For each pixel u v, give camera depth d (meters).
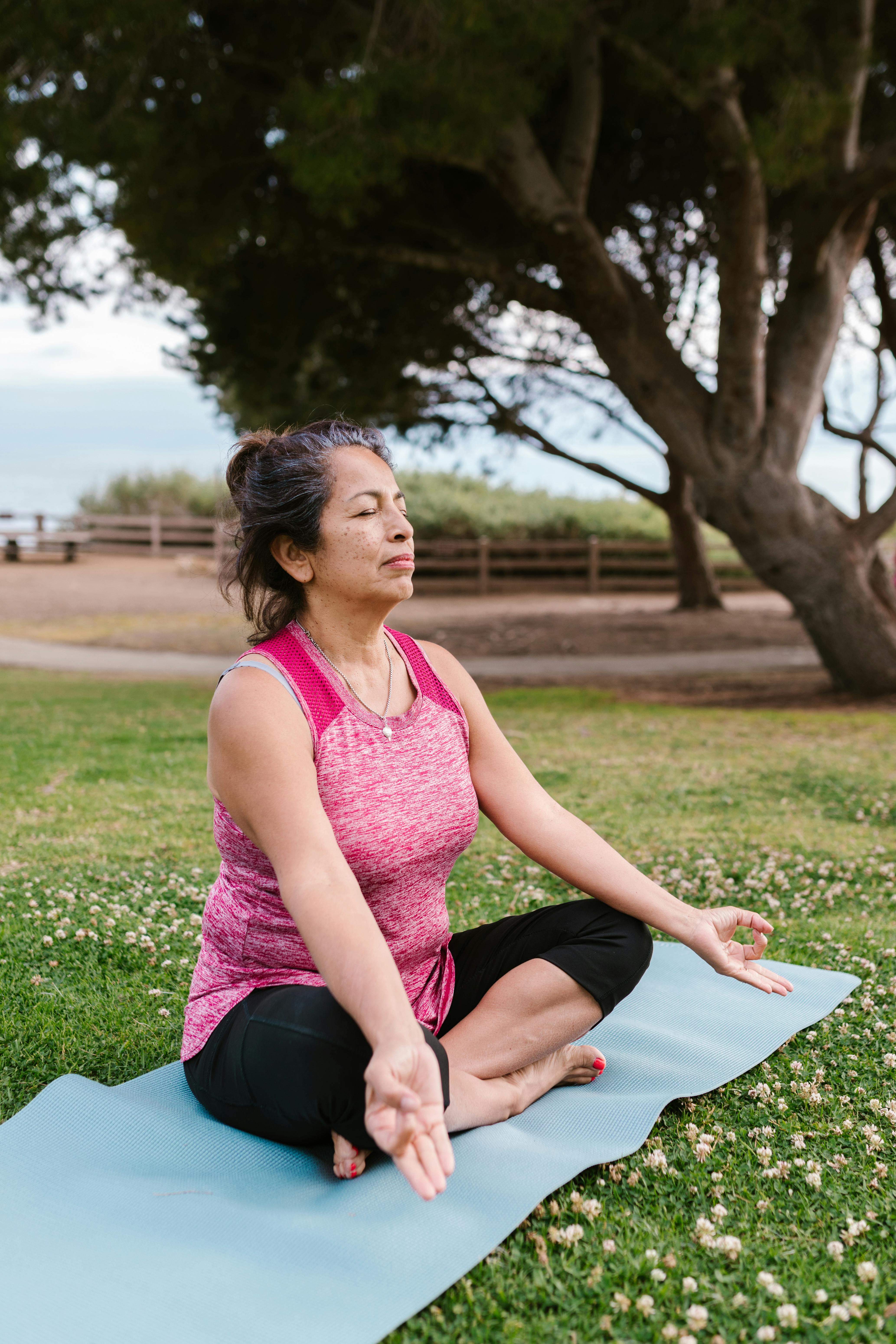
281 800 1.85
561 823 2.25
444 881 2.19
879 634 9.99
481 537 24.97
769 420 9.53
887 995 2.92
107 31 6.95
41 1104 2.17
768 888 3.95
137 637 16.33
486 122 6.93
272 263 10.70
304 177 6.84
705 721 8.59
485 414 14.55
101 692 10.33
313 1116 1.88
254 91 8.45
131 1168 1.98
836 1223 1.87
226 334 11.49
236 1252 1.71
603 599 22.61
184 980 2.94
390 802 2.01
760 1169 2.04
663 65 7.68
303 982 2.03
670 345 9.61
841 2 8.36
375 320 11.84
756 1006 2.82
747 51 7.06
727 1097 2.35
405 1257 1.70
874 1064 2.50
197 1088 2.15
